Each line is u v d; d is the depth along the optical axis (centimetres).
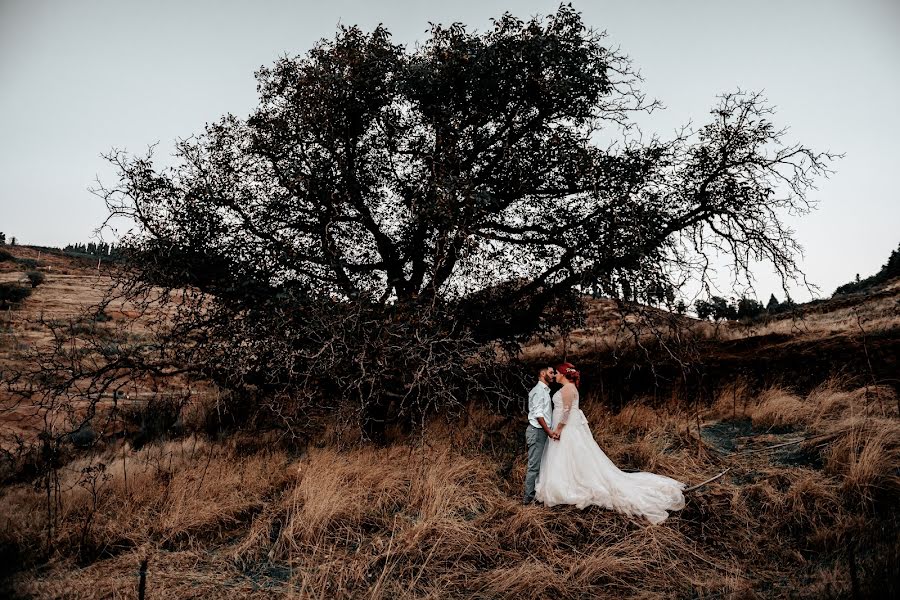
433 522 545
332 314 740
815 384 931
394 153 920
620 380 1091
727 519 540
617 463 713
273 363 750
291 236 887
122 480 680
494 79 847
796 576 435
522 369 998
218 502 624
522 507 575
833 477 584
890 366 915
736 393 948
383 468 704
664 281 773
